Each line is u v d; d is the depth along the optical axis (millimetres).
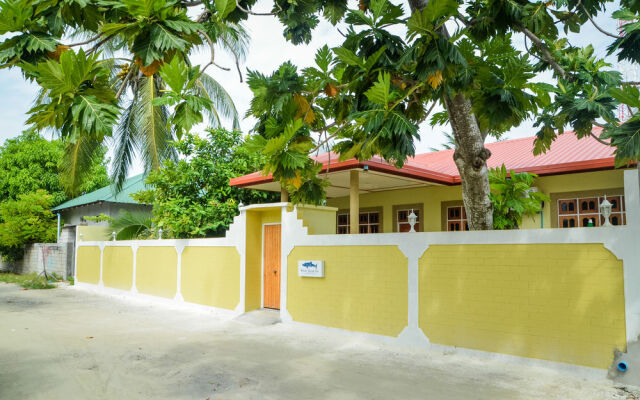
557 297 6637
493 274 7258
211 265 12734
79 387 6160
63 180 16297
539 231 6844
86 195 25969
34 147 26719
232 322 10977
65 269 21734
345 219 15586
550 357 6648
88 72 2857
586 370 6312
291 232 10422
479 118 5141
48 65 2715
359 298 8992
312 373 6715
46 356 7824
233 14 5059
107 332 9930
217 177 15227
